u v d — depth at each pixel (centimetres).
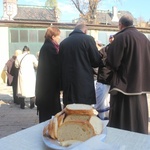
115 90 245
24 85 540
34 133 139
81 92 268
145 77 243
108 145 105
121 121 250
